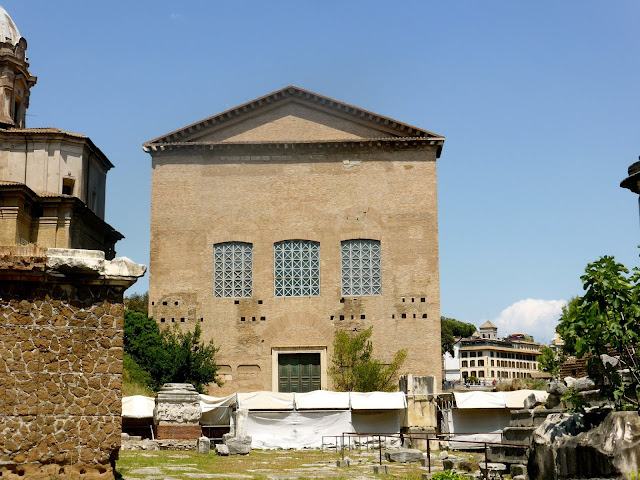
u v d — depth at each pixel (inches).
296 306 2146.9
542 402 1142.3
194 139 2255.2
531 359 6697.8
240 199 2213.3
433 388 1540.4
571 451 540.4
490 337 7519.7
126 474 837.2
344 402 1524.4
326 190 2213.3
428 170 2214.6
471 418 1524.4
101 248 2228.1
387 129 2249.0
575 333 586.2
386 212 2194.9
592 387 865.5
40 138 2060.8
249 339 2132.1
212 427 1530.5
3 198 1849.2
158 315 2151.8
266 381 2107.5
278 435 1504.7
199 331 2062.0
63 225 1957.4
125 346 2018.9
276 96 2252.7
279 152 2230.6
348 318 2135.8
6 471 621.6
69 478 639.8
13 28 2367.1
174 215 2206.0
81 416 653.9
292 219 2198.6
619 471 500.1
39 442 636.1
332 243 2183.8
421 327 2118.6
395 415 1555.1
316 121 2260.1
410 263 2161.7
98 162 2269.9
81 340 665.0
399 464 1115.9
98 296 677.9
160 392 1328.7
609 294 570.9
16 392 636.1
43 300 657.6
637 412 525.3
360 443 1445.6
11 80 2279.8
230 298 2159.2
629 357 584.7
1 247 649.0
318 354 2127.2
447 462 1003.3
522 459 842.2
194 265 2177.7
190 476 847.7
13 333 643.5
